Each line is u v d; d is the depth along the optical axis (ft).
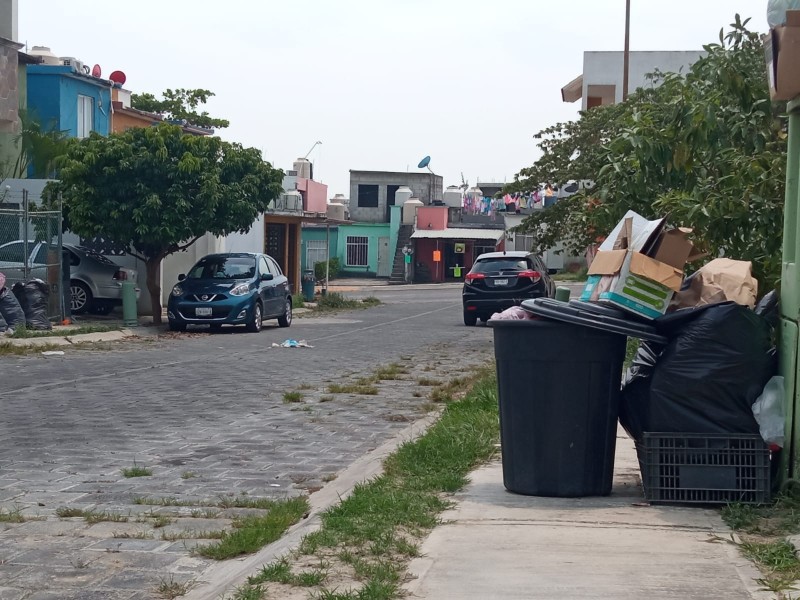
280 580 16.80
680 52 155.22
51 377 48.19
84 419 35.60
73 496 24.16
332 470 27.35
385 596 15.67
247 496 24.22
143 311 91.30
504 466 23.25
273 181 83.20
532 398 22.47
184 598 16.72
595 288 23.27
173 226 77.25
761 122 34.14
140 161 75.77
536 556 17.94
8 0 95.96
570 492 22.47
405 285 197.77
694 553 18.01
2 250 72.43
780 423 21.16
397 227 214.69
